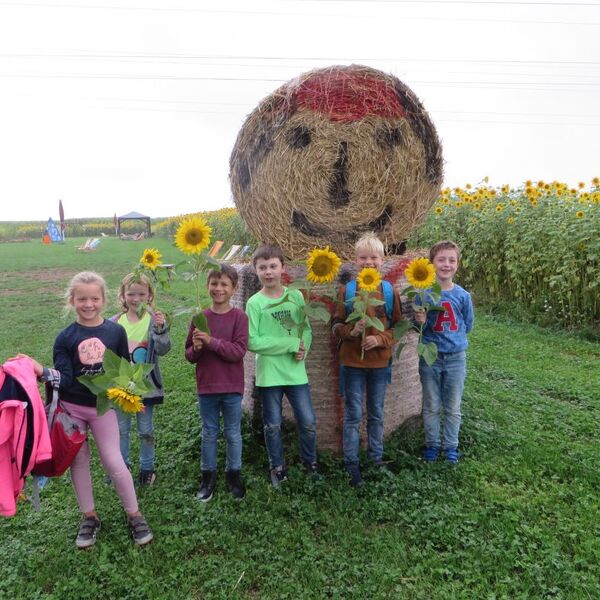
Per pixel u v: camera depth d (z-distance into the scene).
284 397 4.12
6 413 2.45
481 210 9.66
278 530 3.02
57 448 2.72
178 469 3.75
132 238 45.59
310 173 3.97
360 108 3.92
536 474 3.62
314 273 3.24
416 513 3.13
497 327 7.97
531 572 2.62
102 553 2.83
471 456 3.91
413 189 4.20
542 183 8.95
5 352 7.12
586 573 2.64
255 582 2.66
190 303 7.66
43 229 54.94
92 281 2.90
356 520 3.10
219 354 3.25
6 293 13.26
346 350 3.49
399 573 2.66
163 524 3.10
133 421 4.64
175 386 5.49
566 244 7.62
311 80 3.90
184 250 3.09
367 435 3.86
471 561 2.74
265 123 3.97
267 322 3.47
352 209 4.07
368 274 3.13
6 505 2.45
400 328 3.34
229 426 3.38
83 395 2.89
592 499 3.29
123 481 2.92
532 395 5.18
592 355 6.63
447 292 3.77
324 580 2.63
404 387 4.16
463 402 4.89
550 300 8.09
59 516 3.23
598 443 4.12
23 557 2.85
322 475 3.57
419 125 4.12
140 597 2.54
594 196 7.66
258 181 4.06
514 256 8.50
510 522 3.04
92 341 2.90
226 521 3.09
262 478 3.55
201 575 2.68
